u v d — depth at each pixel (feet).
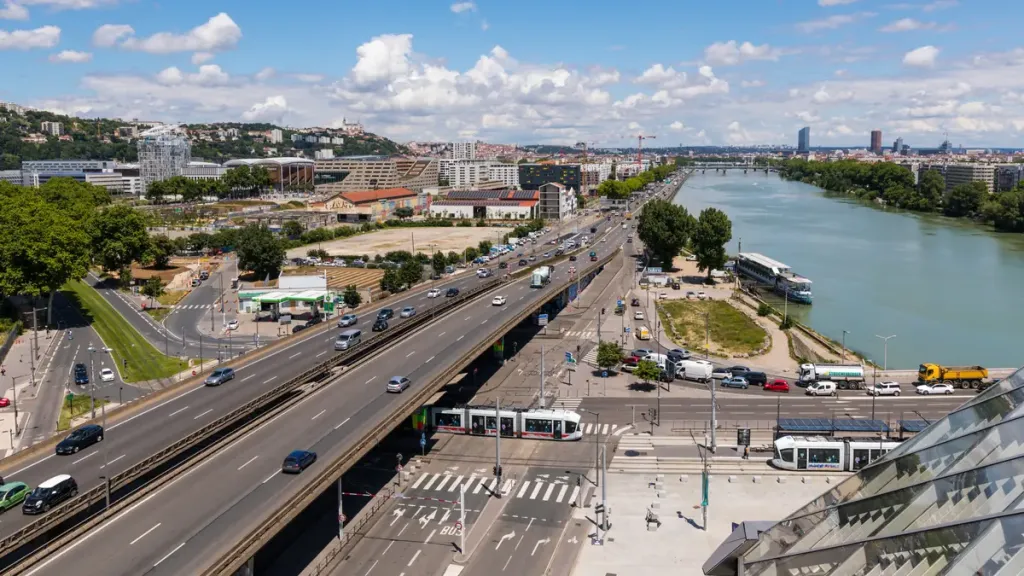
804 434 479.00
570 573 343.87
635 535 377.09
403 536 376.07
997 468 174.70
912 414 543.80
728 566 236.02
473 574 342.23
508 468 456.86
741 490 425.69
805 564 198.08
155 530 293.02
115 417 447.01
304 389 495.82
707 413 549.13
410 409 419.33
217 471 348.18
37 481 360.69
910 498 190.29
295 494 309.83
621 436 506.07
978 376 608.60
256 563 347.56
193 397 480.64
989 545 156.97
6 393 542.57
